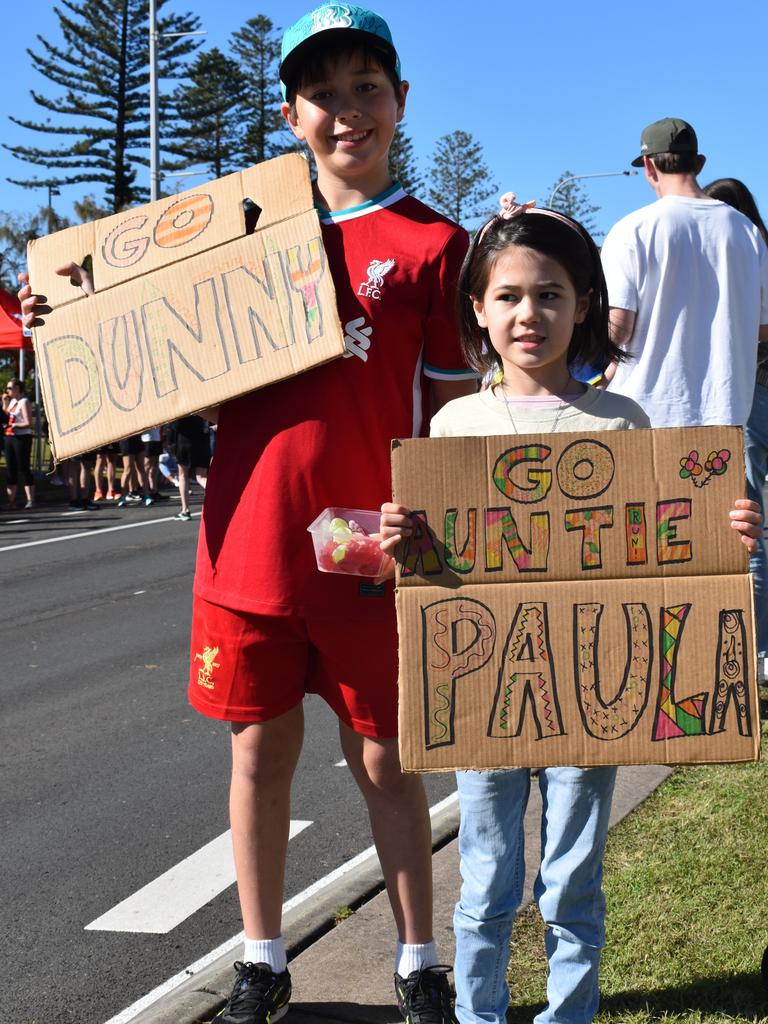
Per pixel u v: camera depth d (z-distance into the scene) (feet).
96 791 14.65
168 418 8.34
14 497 51.83
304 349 8.09
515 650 7.10
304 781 14.71
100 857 12.46
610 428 7.60
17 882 11.85
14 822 13.61
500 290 7.57
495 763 7.09
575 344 8.20
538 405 7.71
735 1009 8.03
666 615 7.04
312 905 10.46
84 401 8.57
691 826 10.94
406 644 7.13
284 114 8.89
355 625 8.20
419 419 8.45
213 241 8.48
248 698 8.40
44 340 8.72
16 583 31.58
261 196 8.44
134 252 8.70
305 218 8.25
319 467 8.18
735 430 7.00
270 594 8.18
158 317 8.48
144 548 37.35
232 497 8.39
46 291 8.86
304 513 8.20
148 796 14.39
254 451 8.32
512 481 7.09
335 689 8.44
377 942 9.51
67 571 33.30
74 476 49.60
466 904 7.69
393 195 8.50
